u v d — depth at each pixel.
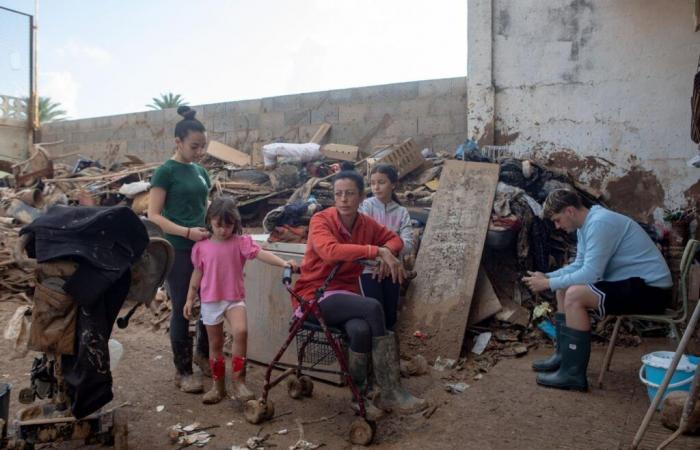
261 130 10.40
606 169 6.32
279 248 4.52
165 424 3.49
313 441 3.26
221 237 3.76
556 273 4.23
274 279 4.42
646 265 3.95
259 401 3.50
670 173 6.07
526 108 6.65
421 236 5.80
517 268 5.65
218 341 3.80
